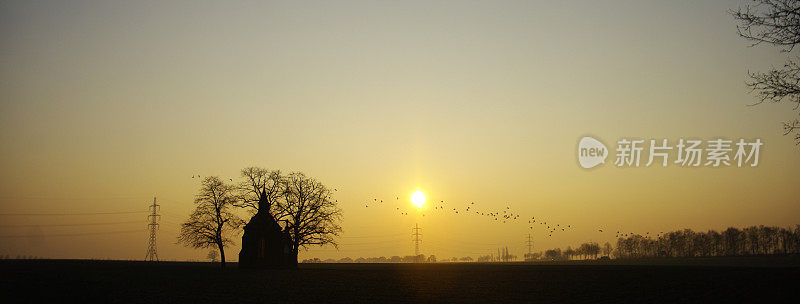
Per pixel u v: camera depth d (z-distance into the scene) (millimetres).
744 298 36875
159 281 58375
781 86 21734
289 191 89000
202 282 57469
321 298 42094
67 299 40625
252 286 52656
